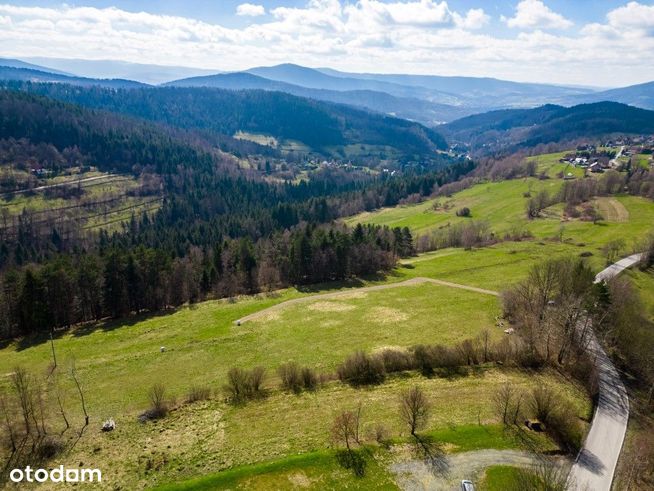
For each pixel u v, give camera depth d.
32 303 96.19
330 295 114.00
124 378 73.88
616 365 71.75
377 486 44.88
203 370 76.06
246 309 105.56
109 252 116.81
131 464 48.59
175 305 115.69
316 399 61.50
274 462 47.94
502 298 96.75
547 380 65.75
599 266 116.50
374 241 138.25
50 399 66.31
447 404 59.12
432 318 95.38
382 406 59.00
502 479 45.56
